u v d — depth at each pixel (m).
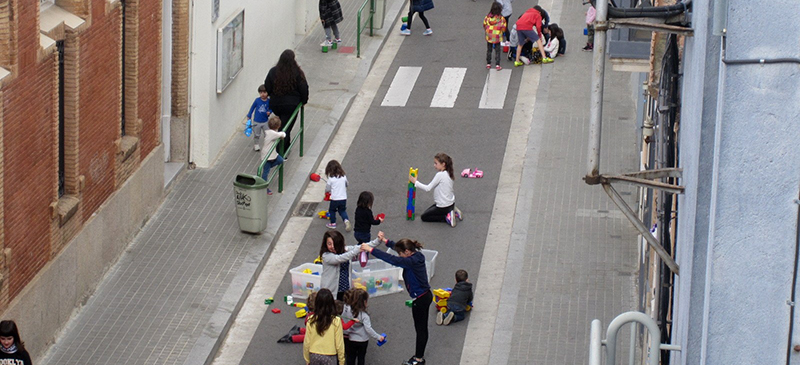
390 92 25.31
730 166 7.43
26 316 14.41
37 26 14.17
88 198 16.42
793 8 7.27
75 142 15.73
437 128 23.50
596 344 7.41
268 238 18.48
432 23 29.88
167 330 15.82
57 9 15.50
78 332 15.67
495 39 26.31
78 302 16.16
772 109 7.33
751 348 7.56
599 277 17.59
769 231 7.43
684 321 8.38
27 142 14.27
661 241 11.16
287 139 21.30
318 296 13.59
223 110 21.53
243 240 18.42
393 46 28.17
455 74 26.41
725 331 7.59
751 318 7.54
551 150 22.23
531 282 17.44
